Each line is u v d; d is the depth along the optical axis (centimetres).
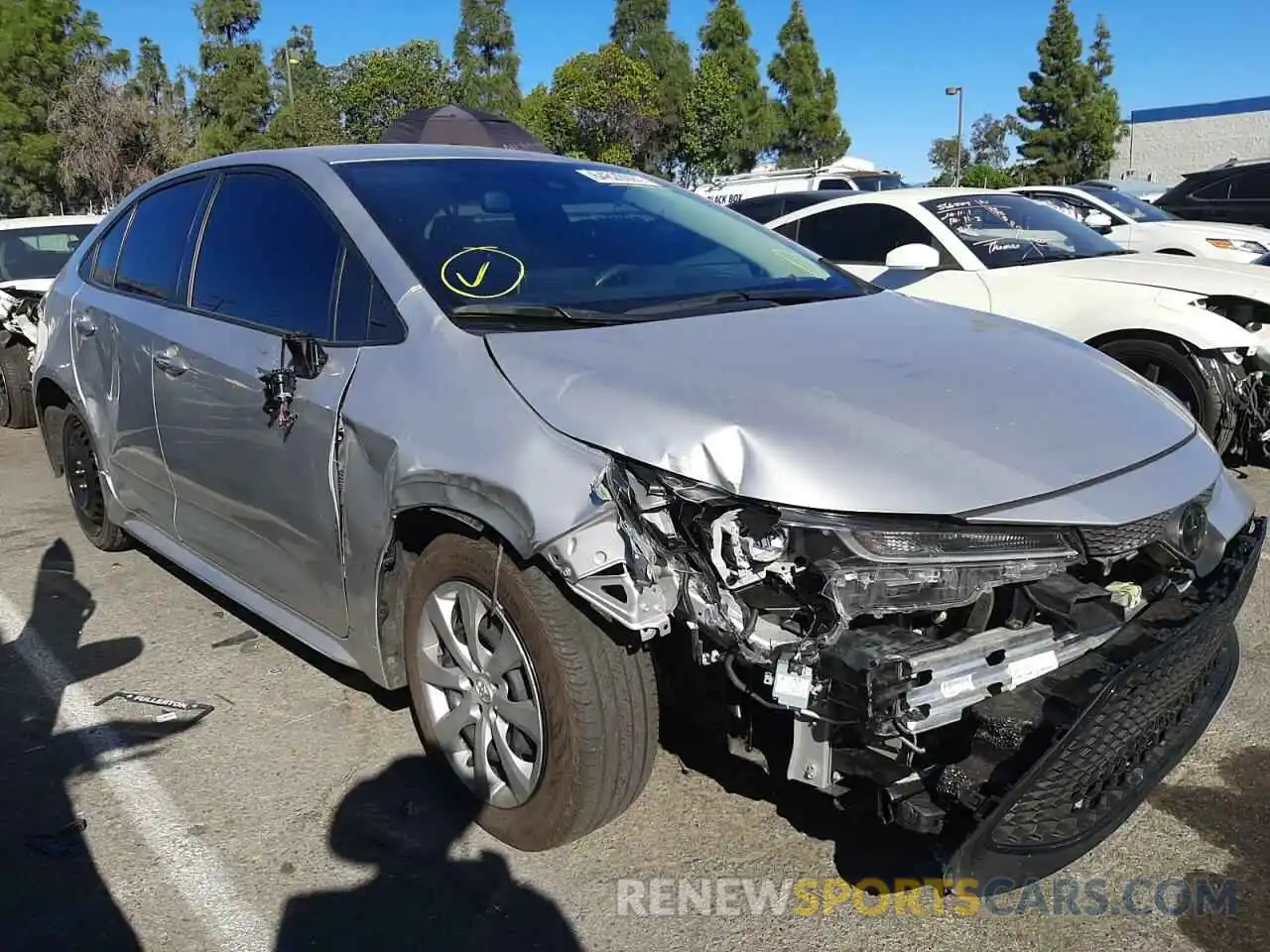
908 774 224
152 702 363
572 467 234
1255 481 605
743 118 4741
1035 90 4719
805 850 276
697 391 241
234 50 4709
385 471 275
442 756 295
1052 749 210
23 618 438
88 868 275
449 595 277
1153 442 256
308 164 350
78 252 499
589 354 261
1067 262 668
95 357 441
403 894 263
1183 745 259
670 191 402
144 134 3838
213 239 379
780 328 289
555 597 245
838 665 210
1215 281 600
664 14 4531
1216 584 256
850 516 215
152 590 467
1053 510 224
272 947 246
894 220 735
